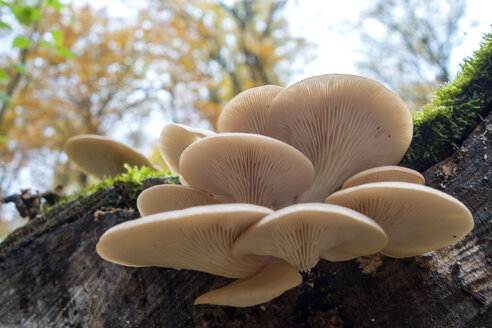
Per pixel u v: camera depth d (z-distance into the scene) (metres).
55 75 1.79
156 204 0.32
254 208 0.24
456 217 0.25
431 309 0.27
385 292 0.28
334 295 0.29
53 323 0.36
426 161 0.33
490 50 0.33
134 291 0.33
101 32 1.82
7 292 0.38
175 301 0.32
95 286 0.35
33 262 0.38
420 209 0.25
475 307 0.26
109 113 1.91
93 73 1.83
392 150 0.32
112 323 0.33
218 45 2.18
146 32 1.90
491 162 0.30
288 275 0.26
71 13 1.71
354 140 0.31
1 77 0.67
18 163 1.83
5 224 1.80
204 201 0.32
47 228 0.39
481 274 0.27
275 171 0.29
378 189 0.25
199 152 0.28
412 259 0.28
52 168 1.95
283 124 0.31
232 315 0.30
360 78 0.28
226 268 0.28
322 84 0.29
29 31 1.36
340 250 0.27
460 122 0.32
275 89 0.32
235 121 0.34
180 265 0.28
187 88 2.03
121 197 0.39
